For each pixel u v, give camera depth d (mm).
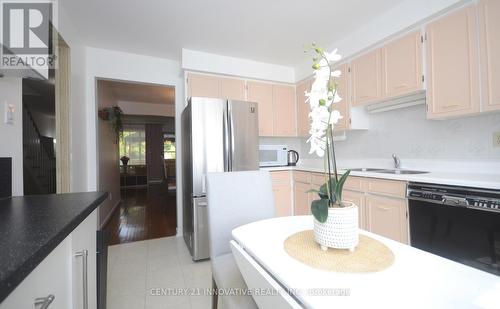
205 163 2371
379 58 2324
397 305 522
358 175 2236
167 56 3072
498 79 1534
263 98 3348
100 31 2457
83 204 1048
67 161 2229
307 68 3242
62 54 2209
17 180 1282
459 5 1725
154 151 7879
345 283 612
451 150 2047
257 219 1440
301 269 685
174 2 2002
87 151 2826
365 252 786
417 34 1999
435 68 1874
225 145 2451
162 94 5246
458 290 574
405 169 2371
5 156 1215
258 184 1479
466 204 1446
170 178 8258
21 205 1031
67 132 2229
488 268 1374
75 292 864
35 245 577
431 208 1657
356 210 783
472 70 1655
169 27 2395
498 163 1776
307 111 3301
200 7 2076
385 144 2607
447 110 1801
